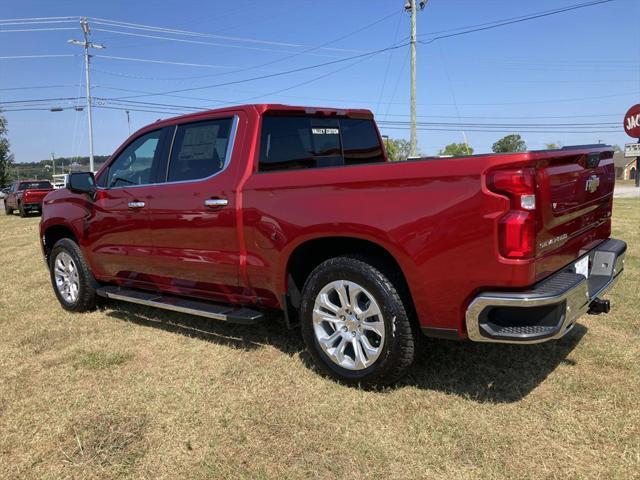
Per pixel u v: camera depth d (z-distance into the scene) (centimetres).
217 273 409
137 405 336
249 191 376
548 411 305
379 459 269
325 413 315
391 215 305
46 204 585
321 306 352
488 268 276
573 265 333
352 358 346
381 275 320
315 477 258
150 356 421
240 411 323
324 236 336
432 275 295
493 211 271
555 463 259
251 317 382
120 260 493
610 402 311
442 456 269
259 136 394
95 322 519
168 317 526
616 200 1775
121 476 266
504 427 291
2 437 305
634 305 488
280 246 359
